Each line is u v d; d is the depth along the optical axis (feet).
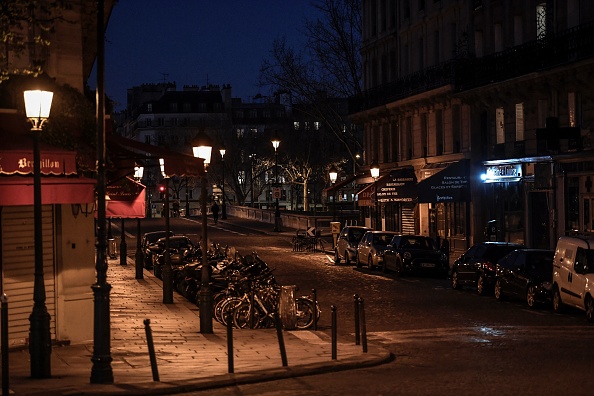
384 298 93.56
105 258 45.68
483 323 72.59
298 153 341.62
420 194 158.20
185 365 52.24
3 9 48.08
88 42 81.56
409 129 184.55
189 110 534.37
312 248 175.52
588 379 46.14
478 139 152.76
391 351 58.90
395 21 193.06
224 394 43.50
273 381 47.34
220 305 75.72
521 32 141.18
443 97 162.71
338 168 349.61
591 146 118.42
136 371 49.67
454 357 55.52
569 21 125.18
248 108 530.68
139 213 91.45
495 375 48.01
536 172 129.59
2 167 50.83
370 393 43.11
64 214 59.93
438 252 120.16
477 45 155.53
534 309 81.92
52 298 59.72
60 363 52.54
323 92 210.18
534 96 133.28
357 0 208.13
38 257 46.73
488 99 146.41
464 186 151.74
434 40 173.37
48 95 45.42
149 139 530.27
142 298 93.25
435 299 91.81
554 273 79.46
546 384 44.80
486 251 96.94
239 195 387.55
